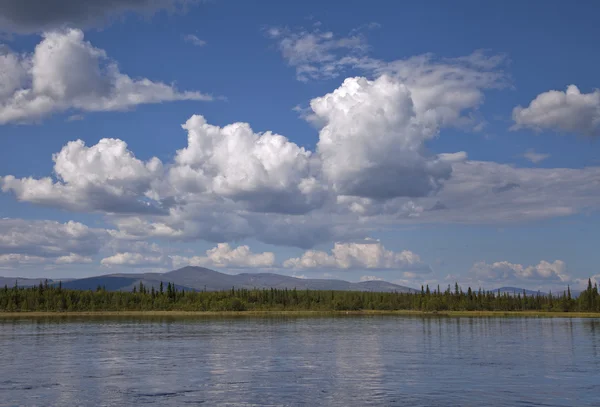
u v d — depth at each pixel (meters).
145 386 75.88
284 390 72.88
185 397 68.38
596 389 73.19
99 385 76.69
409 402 65.38
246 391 72.19
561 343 140.62
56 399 67.31
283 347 130.88
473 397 68.19
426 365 97.06
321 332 185.38
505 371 89.38
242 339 155.88
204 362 101.88
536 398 67.50
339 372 88.81
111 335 171.50
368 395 69.44
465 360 104.19
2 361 103.44
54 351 121.44
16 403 65.12
